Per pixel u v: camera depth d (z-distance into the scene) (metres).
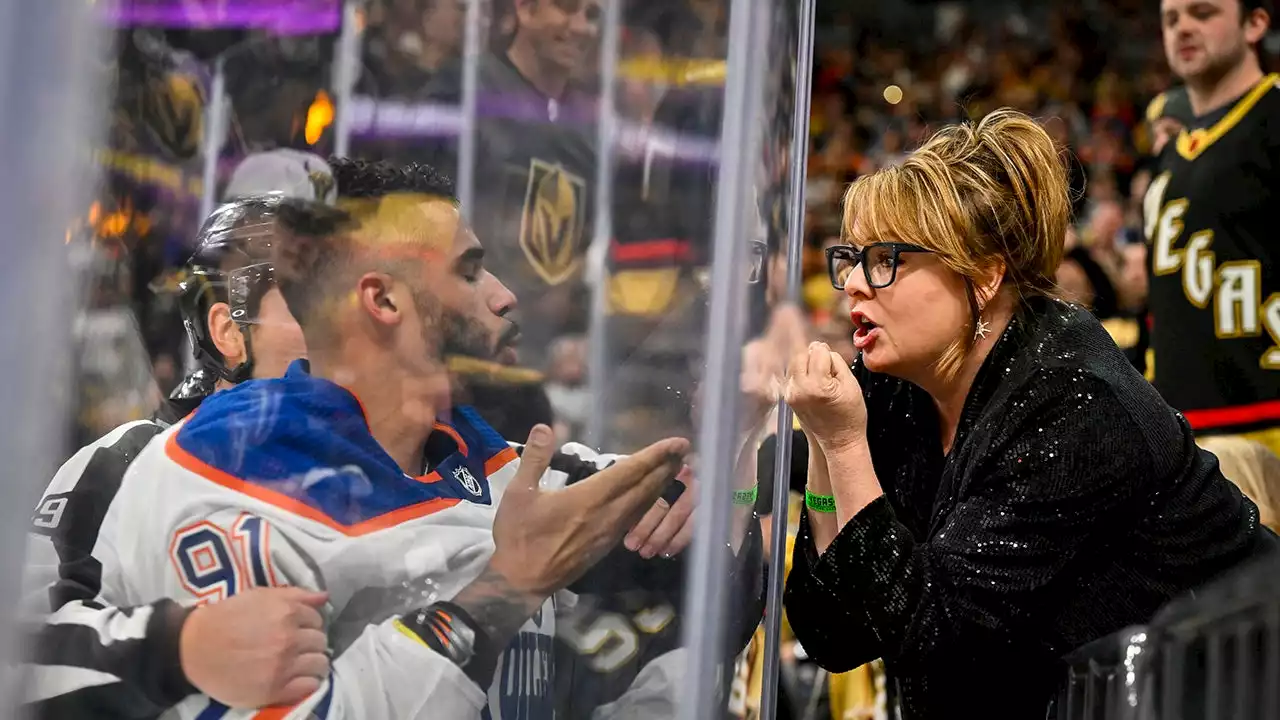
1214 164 1.94
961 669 0.95
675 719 0.41
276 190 0.35
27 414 0.30
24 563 0.31
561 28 0.37
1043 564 0.90
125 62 0.32
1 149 0.27
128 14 0.32
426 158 0.37
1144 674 0.72
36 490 0.31
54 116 0.28
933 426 1.07
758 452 0.47
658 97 0.39
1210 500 0.96
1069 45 6.54
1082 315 1.00
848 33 7.03
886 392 1.10
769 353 0.47
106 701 0.35
